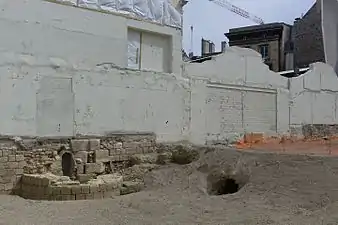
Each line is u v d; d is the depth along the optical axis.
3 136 12.88
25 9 13.42
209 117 18.41
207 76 18.48
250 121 20.23
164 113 16.77
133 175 14.52
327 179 11.59
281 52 40.16
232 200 11.27
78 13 14.62
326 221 8.95
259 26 41.47
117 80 15.47
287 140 21.28
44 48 13.80
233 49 19.62
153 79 16.50
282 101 21.91
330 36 28.83
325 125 24.53
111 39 15.45
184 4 18.58
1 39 12.95
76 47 14.54
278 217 9.52
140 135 15.95
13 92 13.12
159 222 9.38
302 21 36.56
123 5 15.88
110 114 15.21
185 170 14.35
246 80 20.12
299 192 11.13
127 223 9.29
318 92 24.22
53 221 9.40
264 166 13.04
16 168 13.04
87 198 12.20
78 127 14.42
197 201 11.37
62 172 13.92
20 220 9.44
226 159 14.09
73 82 14.37
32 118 13.45
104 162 14.74
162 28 17.09
